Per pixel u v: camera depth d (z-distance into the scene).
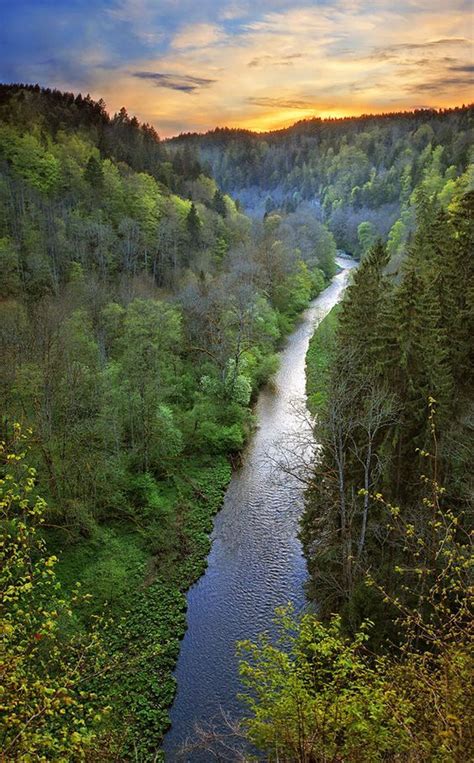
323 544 29.34
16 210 85.06
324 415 27.81
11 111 127.25
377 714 11.29
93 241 84.19
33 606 13.91
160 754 22.66
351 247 143.75
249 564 34.25
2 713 11.57
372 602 20.67
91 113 158.12
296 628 15.03
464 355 30.39
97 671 15.27
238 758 21.62
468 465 24.59
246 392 53.53
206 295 66.50
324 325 70.12
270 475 43.78
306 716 12.45
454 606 18.83
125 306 64.88
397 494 26.44
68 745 10.99
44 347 37.09
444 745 8.48
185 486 42.12
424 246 40.34
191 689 25.94
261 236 110.19
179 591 32.06
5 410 34.19
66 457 35.62
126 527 36.50
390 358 27.64
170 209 104.88
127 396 41.44
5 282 65.19
